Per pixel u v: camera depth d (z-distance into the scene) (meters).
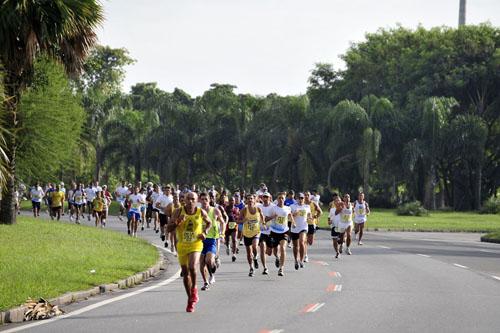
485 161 117.81
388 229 63.50
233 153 116.06
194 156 122.00
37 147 57.03
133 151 116.06
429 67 118.75
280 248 27.53
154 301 20.25
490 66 115.19
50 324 16.47
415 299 21.17
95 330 15.73
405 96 119.06
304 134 108.25
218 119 114.75
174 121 117.94
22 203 98.25
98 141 112.94
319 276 27.38
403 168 104.56
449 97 117.06
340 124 102.94
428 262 33.72
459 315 18.25
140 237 46.38
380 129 105.75
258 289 23.30
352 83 128.25
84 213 77.06
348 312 18.53
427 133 105.56
